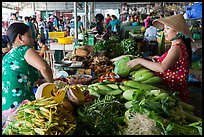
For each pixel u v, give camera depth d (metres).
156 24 2.83
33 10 11.19
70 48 5.29
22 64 2.01
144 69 2.42
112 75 2.43
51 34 5.99
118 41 5.62
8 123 1.46
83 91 1.97
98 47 4.30
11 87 1.99
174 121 1.48
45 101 1.41
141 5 13.46
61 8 19.92
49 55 4.90
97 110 1.54
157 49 6.49
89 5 13.57
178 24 2.31
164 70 2.29
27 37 2.09
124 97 1.84
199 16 5.68
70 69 3.13
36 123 1.29
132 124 1.37
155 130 1.32
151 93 1.71
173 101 1.63
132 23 10.07
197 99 4.10
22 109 1.37
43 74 2.02
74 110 1.62
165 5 11.64
